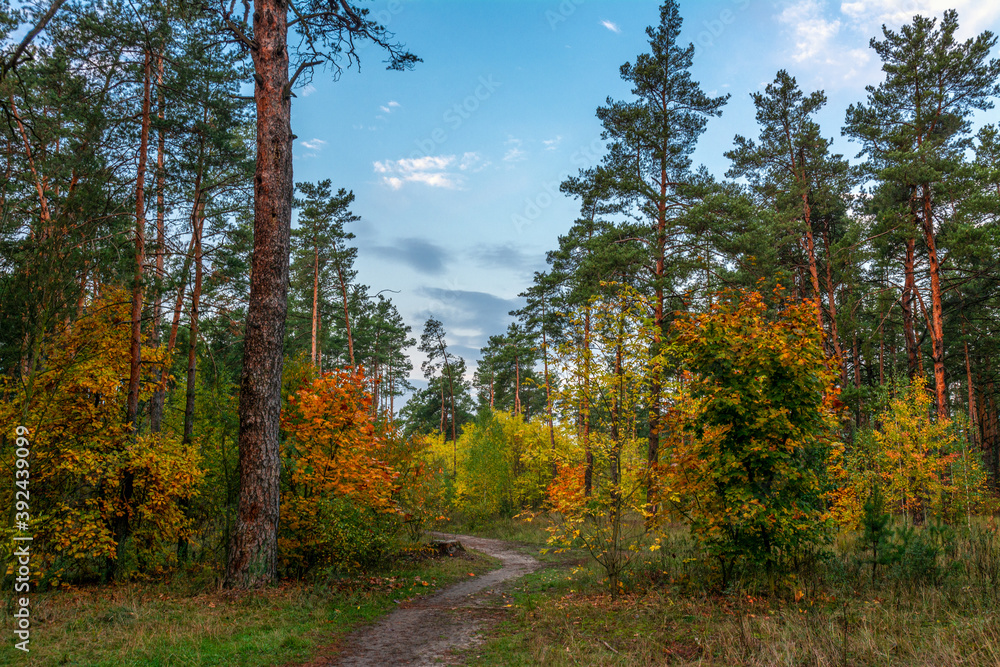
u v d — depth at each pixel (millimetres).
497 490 29391
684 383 8414
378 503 10695
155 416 15234
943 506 13891
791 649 4848
